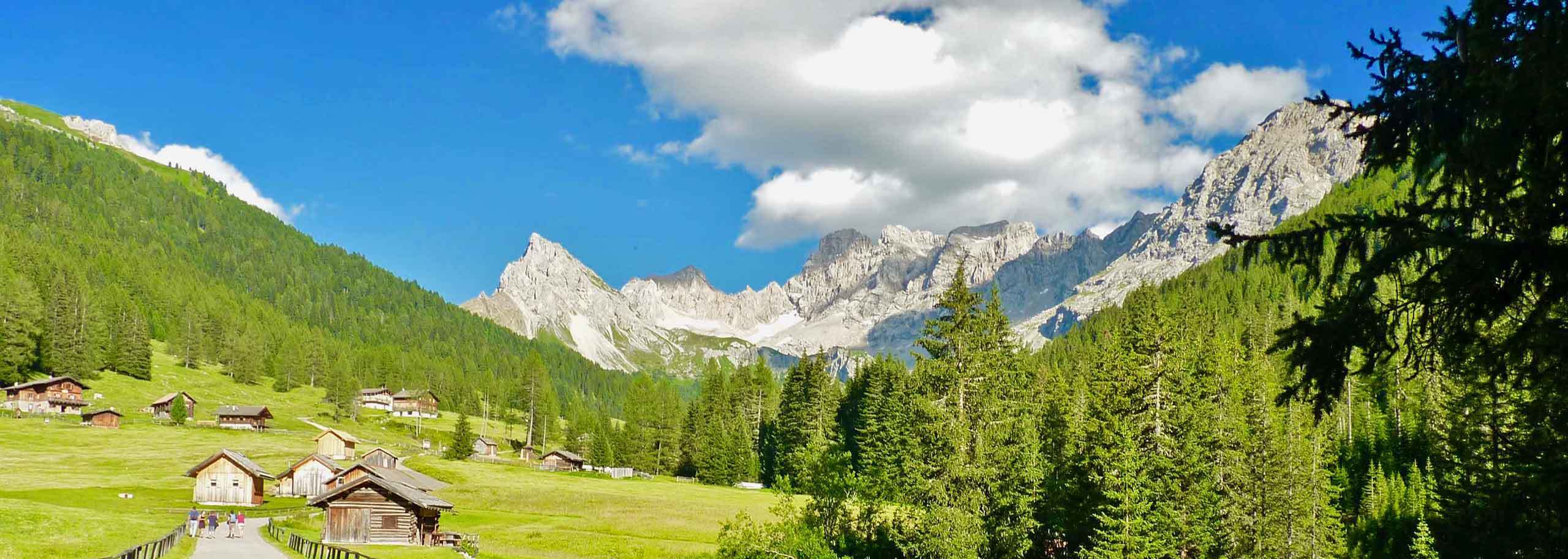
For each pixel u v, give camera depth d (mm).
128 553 39188
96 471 108875
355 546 66750
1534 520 16344
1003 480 54438
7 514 54406
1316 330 11898
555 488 106812
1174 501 54594
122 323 198000
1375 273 11367
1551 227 10742
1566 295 10570
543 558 66562
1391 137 12258
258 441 149625
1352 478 94562
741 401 168375
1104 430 58469
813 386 130375
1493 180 11102
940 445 54406
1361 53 12391
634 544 72750
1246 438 66938
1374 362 11938
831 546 54750
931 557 53000
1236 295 184375
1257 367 85312
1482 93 10773
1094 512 56906
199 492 92812
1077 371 130125
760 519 87188
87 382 178500
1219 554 57844
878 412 112750
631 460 163000
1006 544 54281
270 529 72125
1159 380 59219
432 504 70812
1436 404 79750
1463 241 10570
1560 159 10375
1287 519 67188
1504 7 10578
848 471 56531
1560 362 11539
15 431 130875
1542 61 9930
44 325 179500
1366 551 76562
